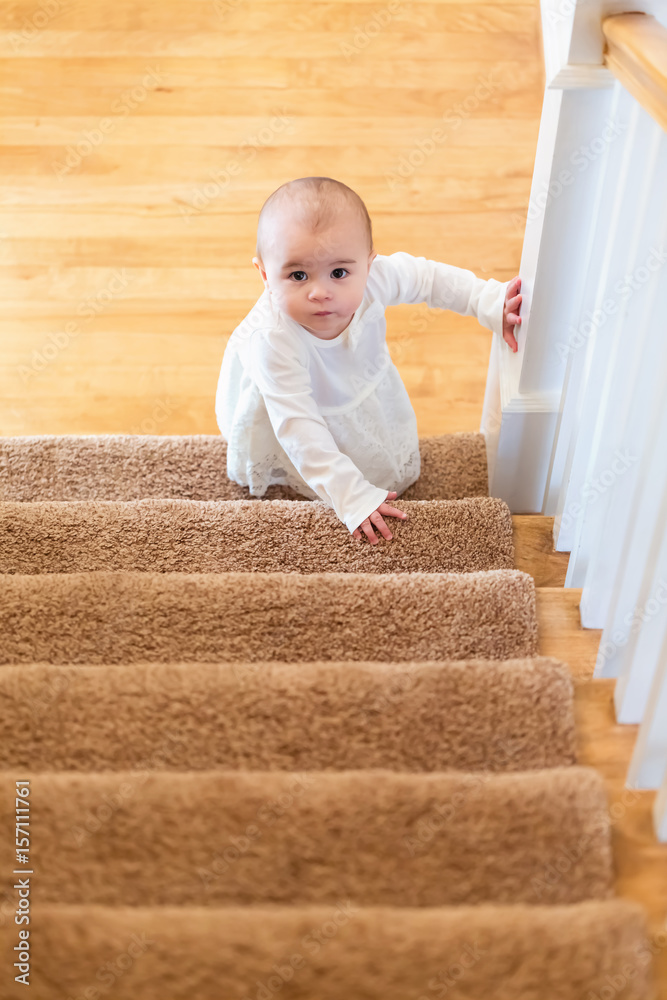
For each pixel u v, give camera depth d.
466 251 2.41
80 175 2.59
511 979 0.76
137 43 2.88
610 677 1.21
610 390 1.20
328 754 1.04
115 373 2.25
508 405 1.59
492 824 0.91
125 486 1.81
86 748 1.04
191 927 0.78
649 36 0.98
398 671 1.10
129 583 1.29
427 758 1.04
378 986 0.75
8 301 2.37
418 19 2.91
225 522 1.50
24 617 1.25
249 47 2.86
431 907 0.87
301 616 1.25
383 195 2.53
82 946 0.76
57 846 0.89
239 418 1.59
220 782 0.94
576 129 1.20
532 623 1.25
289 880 0.88
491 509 1.50
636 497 1.04
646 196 1.06
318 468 1.46
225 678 1.10
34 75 2.80
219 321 2.34
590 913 0.81
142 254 2.45
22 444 1.85
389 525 1.47
